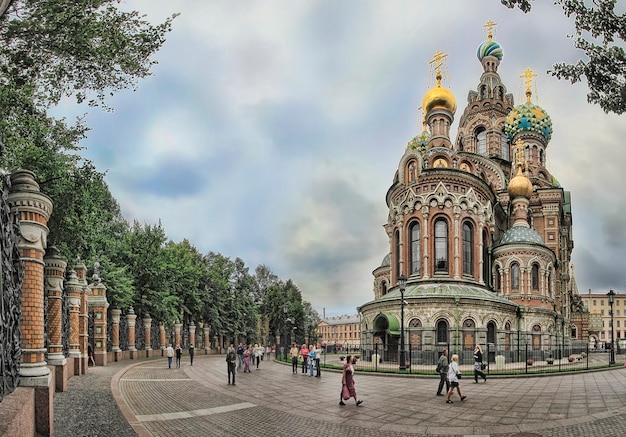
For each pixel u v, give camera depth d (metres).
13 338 9.30
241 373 33.25
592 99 13.29
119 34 14.04
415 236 49.34
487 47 78.06
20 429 7.96
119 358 43.62
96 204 26.31
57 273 19.67
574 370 34.31
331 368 35.69
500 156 72.62
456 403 19.52
